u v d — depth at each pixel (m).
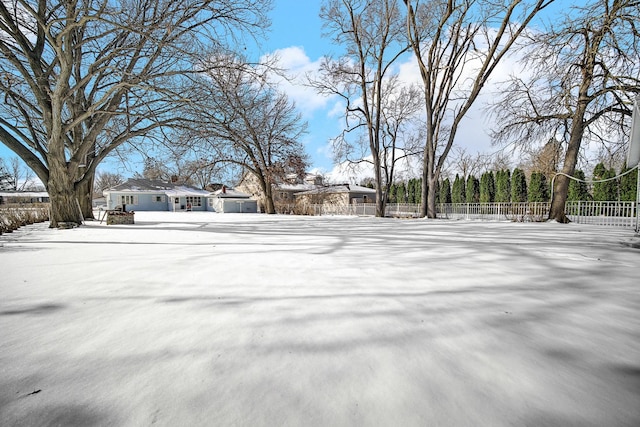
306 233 8.41
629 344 1.74
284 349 1.66
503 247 5.52
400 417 1.13
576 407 1.19
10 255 4.75
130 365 1.49
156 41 8.29
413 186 35.75
